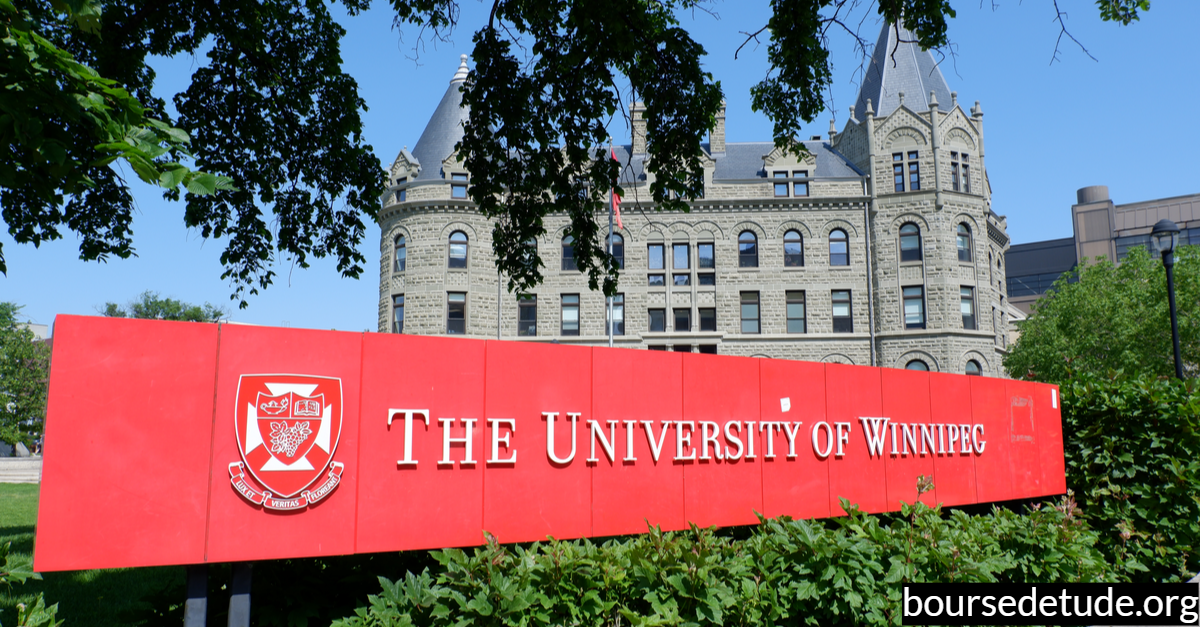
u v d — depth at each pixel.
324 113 14.49
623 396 5.79
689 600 4.96
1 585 9.05
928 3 10.12
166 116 12.09
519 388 5.29
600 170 12.48
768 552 5.50
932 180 34.06
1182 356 29.16
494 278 34.03
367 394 4.68
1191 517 8.80
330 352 4.58
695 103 11.85
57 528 3.74
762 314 33.91
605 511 5.59
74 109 4.86
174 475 4.05
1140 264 33.41
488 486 5.07
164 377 4.08
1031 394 9.52
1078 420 10.16
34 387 41.25
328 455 4.48
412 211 34.12
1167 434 9.32
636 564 4.99
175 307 66.25
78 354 3.89
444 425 4.93
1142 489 9.09
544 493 5.31
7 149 4.90
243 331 4.32
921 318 33.44
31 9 5.45
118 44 11.12
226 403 4.23
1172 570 8.70
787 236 34.62
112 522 3.87
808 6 10.77
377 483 4.65
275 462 4.30
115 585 9.28
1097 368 29.52
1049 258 101.56
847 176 35.22
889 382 7.73
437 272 33.50
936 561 6.05
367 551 4.56
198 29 12.67
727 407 6.39
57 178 5.44
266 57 13.37
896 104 36.12
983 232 34.69
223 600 5.03
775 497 6.57
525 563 4.64
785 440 6.75
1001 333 38.84
